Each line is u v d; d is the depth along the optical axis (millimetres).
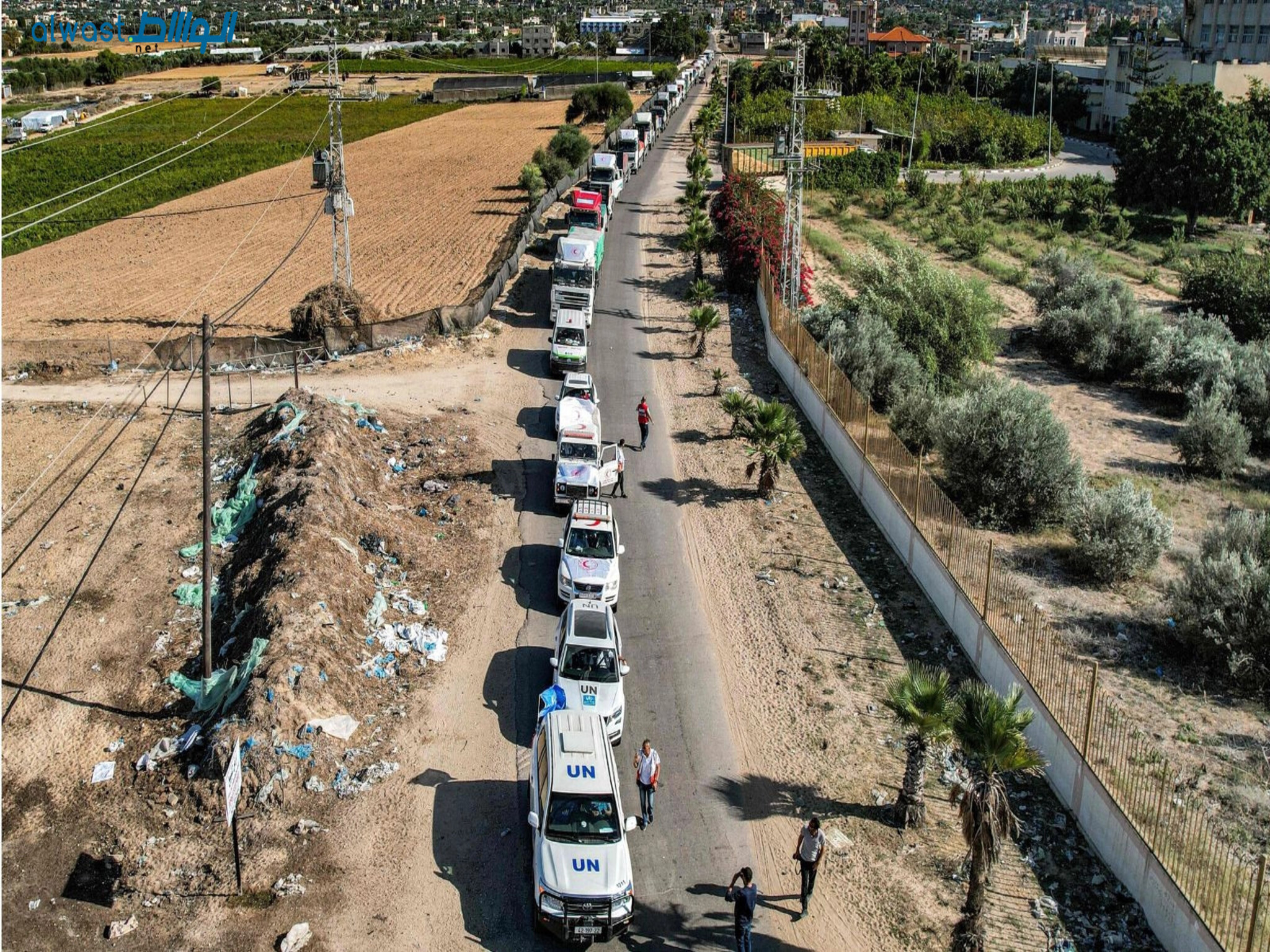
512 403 38688
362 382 39812
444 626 24500
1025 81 135125
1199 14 126125
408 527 28859
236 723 19359
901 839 18562
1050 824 18844
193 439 34250
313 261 59625
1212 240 76312
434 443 34531
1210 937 14852
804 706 22109
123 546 27500
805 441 34031
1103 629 24859
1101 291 49156
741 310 50781
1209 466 34906
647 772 18469
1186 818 15930
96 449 33531
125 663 22703
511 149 102188
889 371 39250
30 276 58469
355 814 18578
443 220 70375
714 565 27922
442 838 18219
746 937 15695
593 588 24922
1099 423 39406
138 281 56250
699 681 23000
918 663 23516
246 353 41406
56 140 117375
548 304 50062
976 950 15711
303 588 22984
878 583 27031
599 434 33000
